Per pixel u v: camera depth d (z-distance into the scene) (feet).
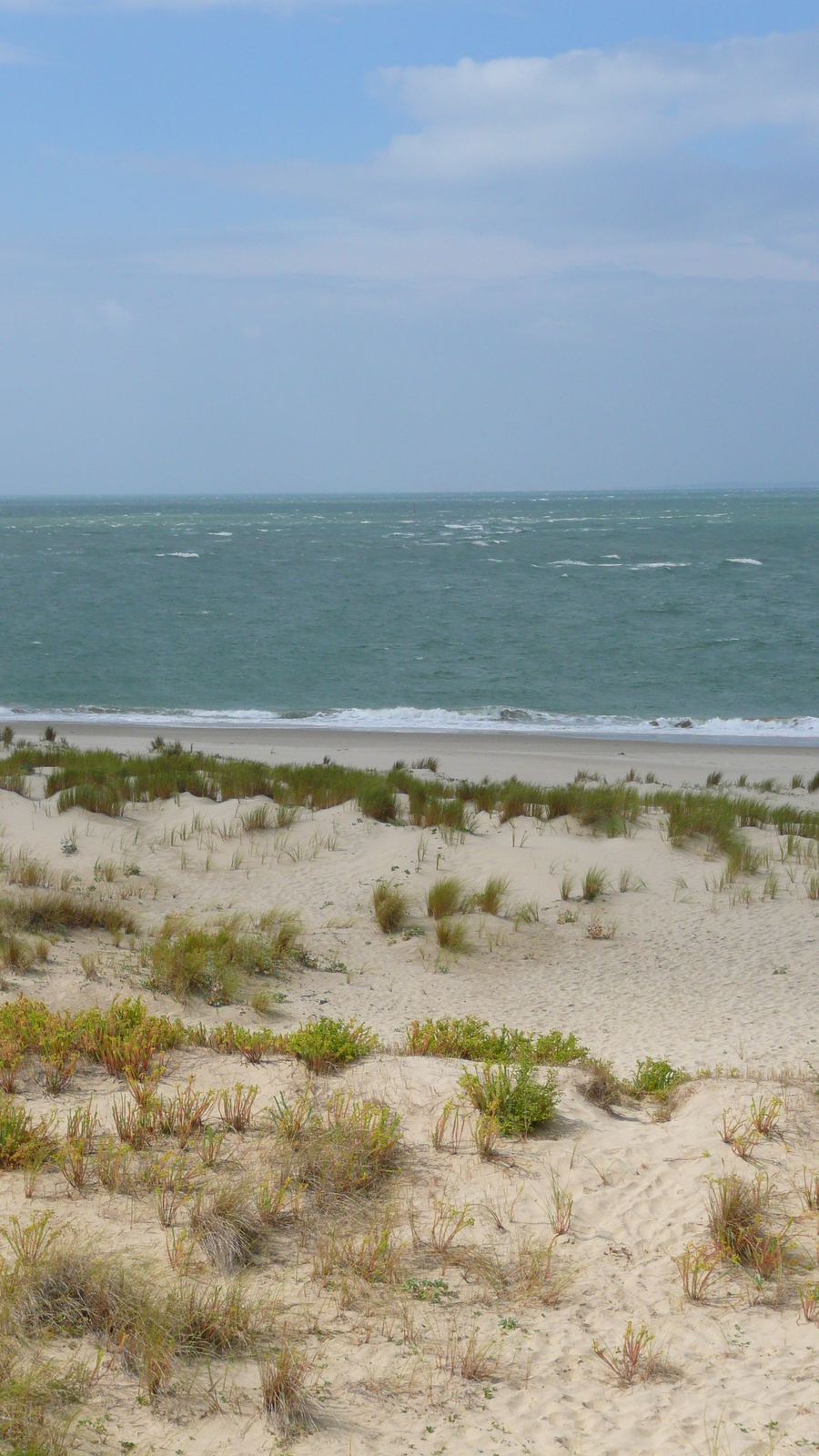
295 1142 19.35
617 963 38.83
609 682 134.00
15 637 169.27
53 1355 13.05
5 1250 15.25
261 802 58.75
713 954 39.58
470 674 140.05
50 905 39.06
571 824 55.83
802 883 47.57
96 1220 16.58
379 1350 13.78
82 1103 21.57
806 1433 12.15
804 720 111.24
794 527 469.57
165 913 42.65
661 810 59.93
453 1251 16.17
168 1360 12.95
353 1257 15.79
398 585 238.89
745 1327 14.47
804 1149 19.49
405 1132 20.25
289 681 136.77
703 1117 21.12
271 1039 26.43
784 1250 16.02
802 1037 30.48
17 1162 18.54
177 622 185.37
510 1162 19.13
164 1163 18.22
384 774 72.64
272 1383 12.53
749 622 179.11
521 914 43.55
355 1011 33.47
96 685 134.10
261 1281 15.23
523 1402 12.88
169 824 54.85
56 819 53.72
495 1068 23.22
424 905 44.70
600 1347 13.99
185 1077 23.47
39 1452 10.94
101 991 32.24
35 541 402.72
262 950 37.19
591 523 526.98
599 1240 16.69
